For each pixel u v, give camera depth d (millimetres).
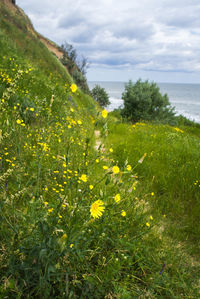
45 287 1322
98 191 2572
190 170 4371
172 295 1771
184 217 3168
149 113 20922
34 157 2691
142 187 3834
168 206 3314
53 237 1350
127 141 7316
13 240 1370
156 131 10219
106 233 1967
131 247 1938
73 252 1389
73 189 2250
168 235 2703
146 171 4582
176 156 5684
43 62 16000
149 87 21188
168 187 3904
